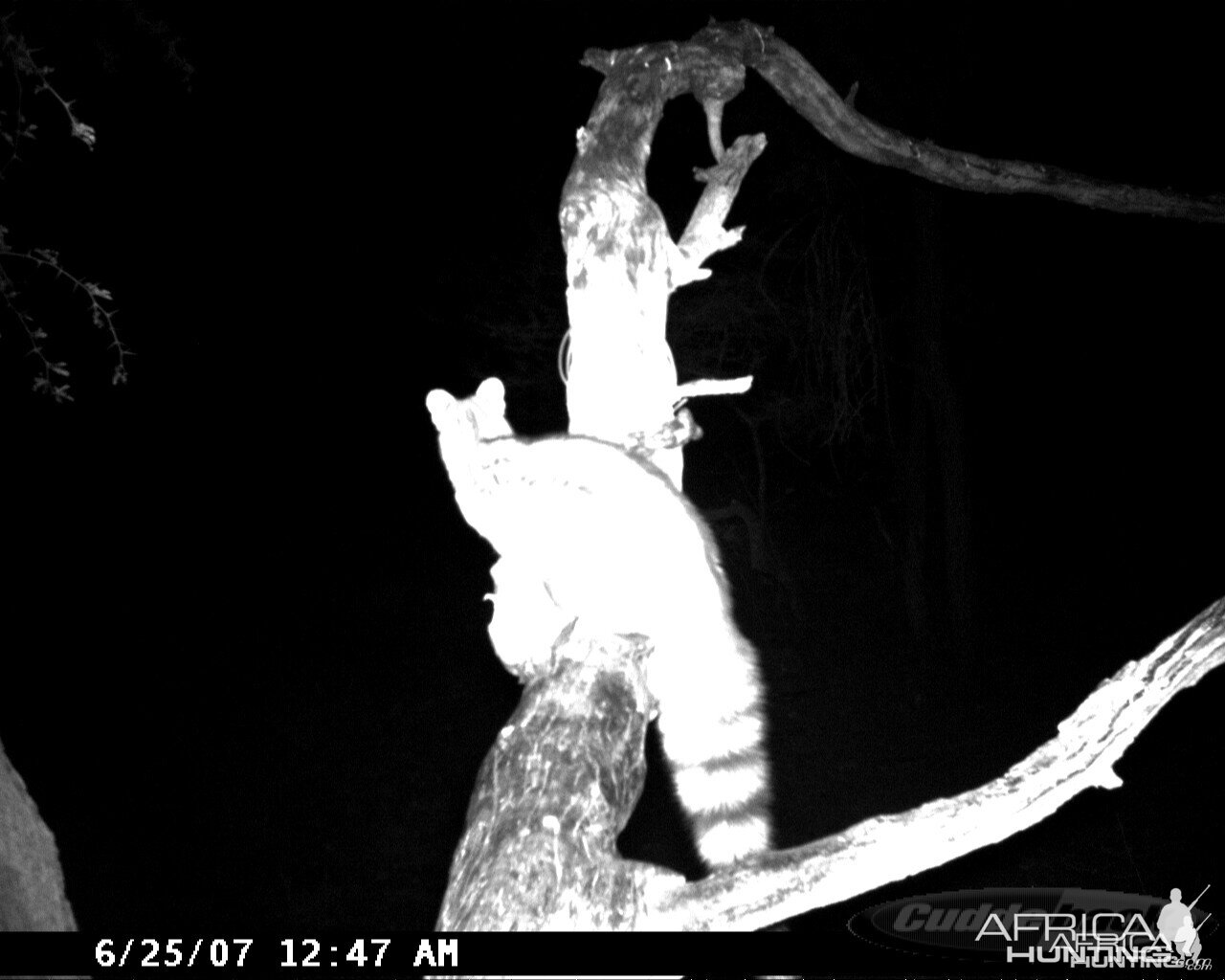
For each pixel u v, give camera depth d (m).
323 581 23.56
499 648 4.47
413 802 16.73
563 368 5.06
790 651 20.94
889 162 5.75
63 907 3.93
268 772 17.59
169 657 20.83
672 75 5.05
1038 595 25.48
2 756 3.96
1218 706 16.38
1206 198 6.05
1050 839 13.03
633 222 4.75
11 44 5.45
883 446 23.95
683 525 4.54
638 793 4.07
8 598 21.69
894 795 16.94
